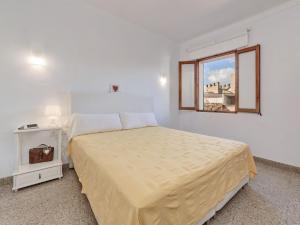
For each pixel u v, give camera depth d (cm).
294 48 248
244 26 308
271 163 277
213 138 228
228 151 173
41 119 236
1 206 165
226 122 344
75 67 265
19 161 211
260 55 287
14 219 148
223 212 158
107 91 303
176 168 129
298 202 173
